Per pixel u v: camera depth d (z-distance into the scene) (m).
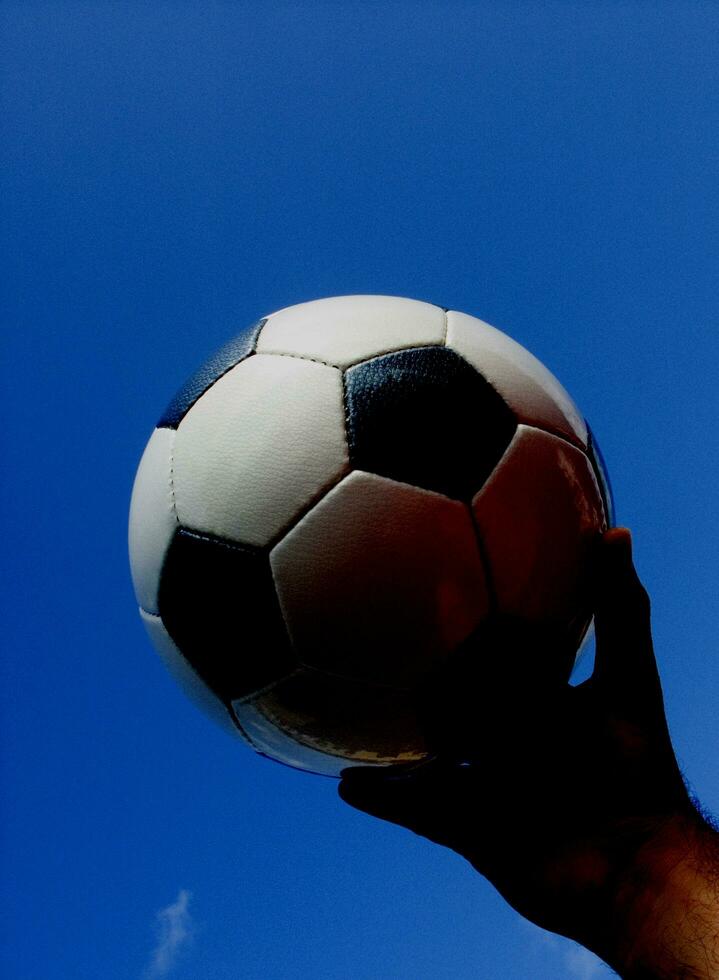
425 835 0.44
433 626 0.41
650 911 0.39
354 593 0.41
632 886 0.39
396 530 0.40
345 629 0.41
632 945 0.39
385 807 0.44
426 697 0.42
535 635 0.42
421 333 0.44
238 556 0.42
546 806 0.41
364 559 0.40
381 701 0.42
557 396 0.46
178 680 0.48
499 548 0.41
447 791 0.43
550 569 0.42
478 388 0.43
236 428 0.43
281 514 0.41
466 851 0.43
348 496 0.41
